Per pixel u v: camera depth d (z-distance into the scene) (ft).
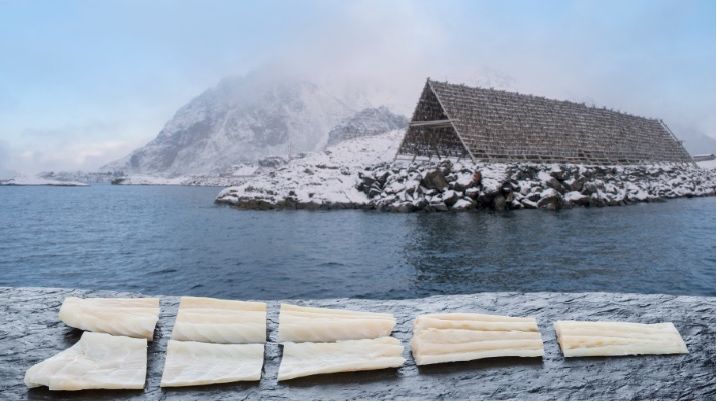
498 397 9.87
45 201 294.46
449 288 63.36
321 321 12.26
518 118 250.57
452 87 241.76
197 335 11.84
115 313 12.48
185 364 10.76
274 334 12.67
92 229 138.31
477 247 91.76
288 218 156.56
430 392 10.03
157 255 92.73
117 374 10.28
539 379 10.63
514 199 159.12
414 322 12.89
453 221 131.13
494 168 171.42
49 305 14.34
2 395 9.67
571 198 164.76
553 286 64.08
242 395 9.85
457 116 223.51
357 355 11.25
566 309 14.61
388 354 11.30
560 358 11.62
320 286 65.82
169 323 13.11
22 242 112.47
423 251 89.04
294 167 266.36
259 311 12.98
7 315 13.48
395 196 168.76
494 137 225.76
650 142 314.96
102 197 353.72
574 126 275.18
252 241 107.04
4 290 15.69
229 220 155.84
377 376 10.69
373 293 61.87
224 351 11.27
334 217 153.58
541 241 97.66
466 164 199.41
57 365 10.30
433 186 164.55
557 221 128.36
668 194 214.07
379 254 87.30
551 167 179.42
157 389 10.04
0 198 329.93
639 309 14.44
